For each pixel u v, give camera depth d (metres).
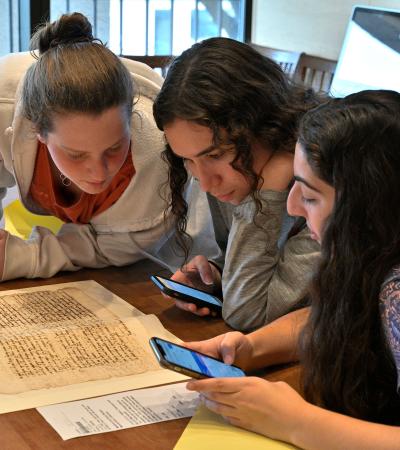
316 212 0.93
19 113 1.37
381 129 0.86
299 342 1.01
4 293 1.37
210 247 1.60
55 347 1.16
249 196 1.24
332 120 0.89
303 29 3.73
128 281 1.47
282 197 1.21
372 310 0.89
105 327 1.24
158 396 1.03
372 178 0.86
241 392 0.93
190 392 1.05
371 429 0.86
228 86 1.11
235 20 4.15
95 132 1.21
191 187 1.59
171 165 1.34
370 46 3.02
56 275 1.48
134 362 1.13
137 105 1.45
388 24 2.95
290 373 1.13
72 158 1.25
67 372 1.09
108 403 1.01
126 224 1.51
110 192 1.48
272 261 1.26
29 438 0.92
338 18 3.52
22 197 1.53
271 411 0.91
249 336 1.13
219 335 1.22
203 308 1.30
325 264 0.91
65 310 1.30
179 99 1.12
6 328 1.22
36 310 1.30
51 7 3.53
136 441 0.93
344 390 0.93
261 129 1.15
